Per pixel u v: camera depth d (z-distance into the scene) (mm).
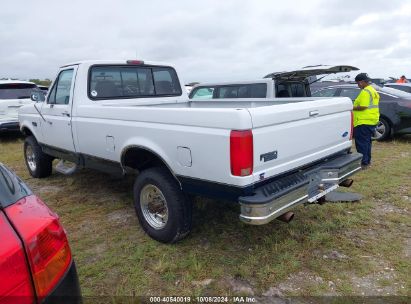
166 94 5734
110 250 3768
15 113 10383
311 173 3578
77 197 5402
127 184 5926
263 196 2943
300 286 3088
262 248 3672
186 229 3703
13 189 2027
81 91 4723
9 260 1618
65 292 1899
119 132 4008
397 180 5938
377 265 3373
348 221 4238
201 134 3068
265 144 2992
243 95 7934
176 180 3602
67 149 5180
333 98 4242
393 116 9234
